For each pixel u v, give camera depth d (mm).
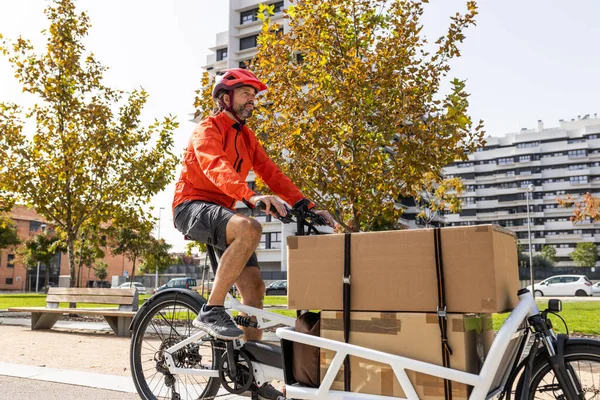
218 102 3035
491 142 84562
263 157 3219
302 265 2482
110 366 5266
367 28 7672
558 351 2305
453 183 20875
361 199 7461
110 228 15477
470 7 7293
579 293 29000
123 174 12547
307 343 2434
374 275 2314
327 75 7418
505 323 2213
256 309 2906
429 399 2158
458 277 2150
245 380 2797
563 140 80312
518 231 79812
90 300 8562
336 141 7457
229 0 50344
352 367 2328
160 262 40906
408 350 2217
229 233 2736
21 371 4734
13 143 11875
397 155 7441
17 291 67812
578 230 76000
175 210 2998
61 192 12398
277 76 7578
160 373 3377
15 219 64812
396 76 7355
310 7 7727
